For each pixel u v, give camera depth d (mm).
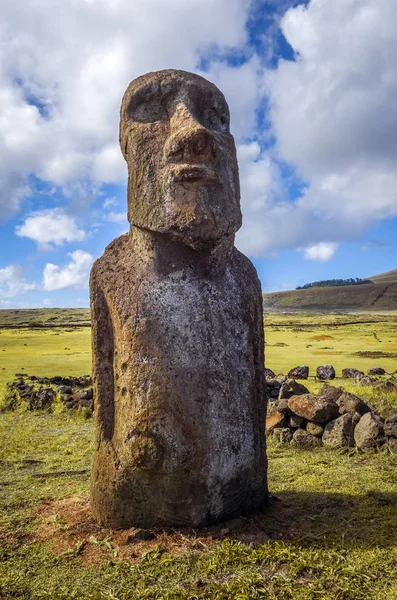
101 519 3416
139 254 3639
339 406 6090
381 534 3273
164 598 2557
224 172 3705
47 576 2822
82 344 36500
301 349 30500
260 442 3697
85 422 8023
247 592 2598
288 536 3246
